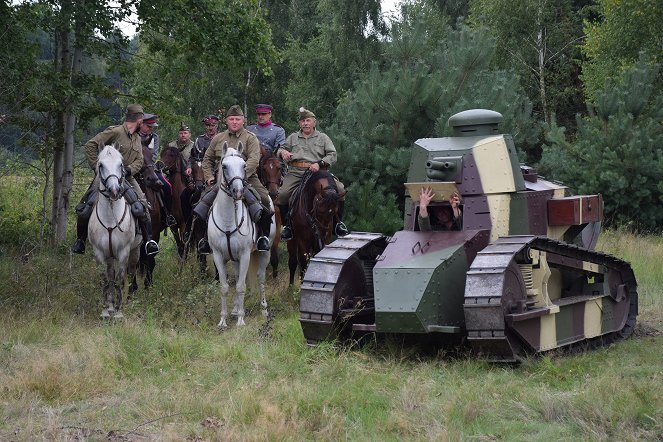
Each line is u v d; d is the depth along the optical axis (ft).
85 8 52.21
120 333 31.96
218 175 38.01
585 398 24.23
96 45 56.54
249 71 116.37
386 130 61.26
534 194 33.09
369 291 33.37
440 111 61.31
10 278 42.47
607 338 35.14
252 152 39.65
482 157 32.40
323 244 42.86
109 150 37.52
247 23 56.75
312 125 44.37
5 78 51.19
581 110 115.34
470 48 64.95
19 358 30.53
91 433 22.84
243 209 37.73
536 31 108.06
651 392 24.48
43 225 55.26
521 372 28.53
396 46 67.67
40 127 55.31
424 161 33.42
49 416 23.99
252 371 28.76
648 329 36.99
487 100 63.10
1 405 25.20
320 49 113.39
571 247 32.32
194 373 28.99
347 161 59.77
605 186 70.49
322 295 31.17
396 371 28.89
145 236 40.70
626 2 91.81
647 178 69.82
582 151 72.49
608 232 64.75
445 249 30.60
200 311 38.45
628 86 73.46
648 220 71.00
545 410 23.82
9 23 50.47
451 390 25.93
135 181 40.70
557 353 31.12
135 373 28.94
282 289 45.50
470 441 22.02
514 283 29.40
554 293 35.12
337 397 25.27
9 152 56.75
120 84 60.44
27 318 36.29
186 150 56.70
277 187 44.68
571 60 111.24
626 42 94.27
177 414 24.20
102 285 39.75
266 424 22.71
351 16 110.52
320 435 22.34
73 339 32.83
